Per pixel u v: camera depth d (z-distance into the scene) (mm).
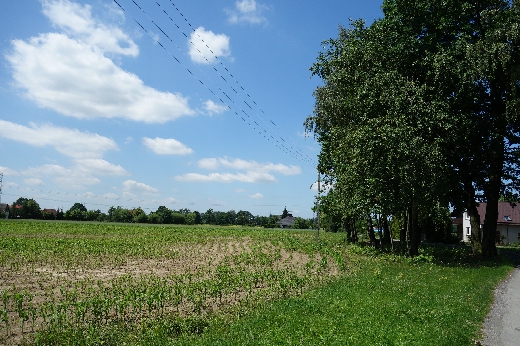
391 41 25469
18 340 8656
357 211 25453
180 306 11992
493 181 27812
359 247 32562
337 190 29016
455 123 22875
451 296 12547
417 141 21656
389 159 22016
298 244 36094
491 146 25438
